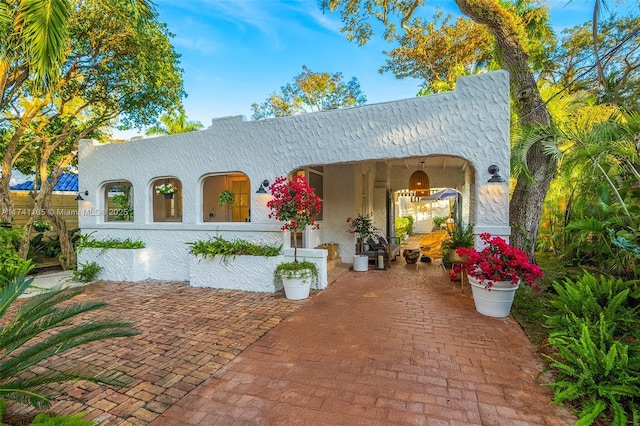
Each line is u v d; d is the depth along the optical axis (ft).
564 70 44.39
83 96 34.27
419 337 15.01
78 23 27.76
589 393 9.75
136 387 11.15
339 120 23.25
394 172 44.09
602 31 30.68
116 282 28.50
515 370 11.95
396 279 27.37
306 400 10.23
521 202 24.67
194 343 14.80
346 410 9.70
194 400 10.36
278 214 22.66
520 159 19.63
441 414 9.45
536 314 17.07
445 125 20.43
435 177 43.16
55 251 36.35
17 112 32.58
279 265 23.07
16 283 11.66
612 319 13.28
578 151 18.19
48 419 8.50
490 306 17.60
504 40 25.55
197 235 28.27
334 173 34.35
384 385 11.03
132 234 30.91
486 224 19.56
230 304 20.95
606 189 20.51
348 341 14.71
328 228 34.76
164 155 29.53
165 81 34.09
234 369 12.34
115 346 14.55
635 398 9.52
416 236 66.33
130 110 36.29
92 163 33.01
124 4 26.20
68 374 8.90
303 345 14.38
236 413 9.64
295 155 24.68
